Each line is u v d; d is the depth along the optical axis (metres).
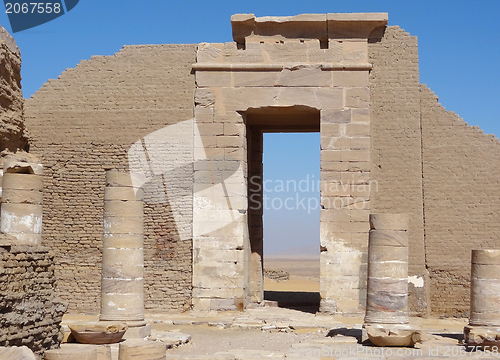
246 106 21.47
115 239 16.69
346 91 21.39
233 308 20.95
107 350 13.23
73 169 21.34
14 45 21.20
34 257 13.01
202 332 17.86
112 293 16.50
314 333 17.77
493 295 16.22
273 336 17.31
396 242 16.47
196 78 21.61
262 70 21.56
